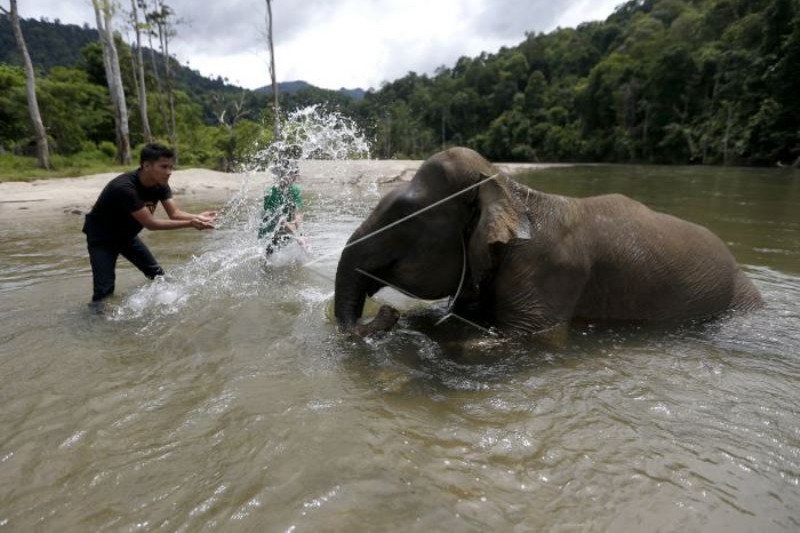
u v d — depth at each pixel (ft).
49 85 130.93
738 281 15.79
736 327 14.39
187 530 6.54
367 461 7.99
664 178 90.27
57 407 9.65
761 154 147.13
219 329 13.80
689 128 182.70
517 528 6.70
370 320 14.87
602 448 8.54
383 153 294.25
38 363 11.64
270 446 8.31
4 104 110.32
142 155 16.62
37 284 18.76
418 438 8.73
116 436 8.67
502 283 13.55
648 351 12.77
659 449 8.54
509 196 12.87
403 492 7.30
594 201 14.92
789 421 9.47
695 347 13.05
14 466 7.88
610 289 14.33
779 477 7.87
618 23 360.48
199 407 9.61
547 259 13.44
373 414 9.45
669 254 14.53
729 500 7.32
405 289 13.92
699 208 40.70
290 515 6.77
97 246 16.49
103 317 14.87
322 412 9.46
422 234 13.16
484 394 10.46
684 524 6.83
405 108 355.36
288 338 13.17
